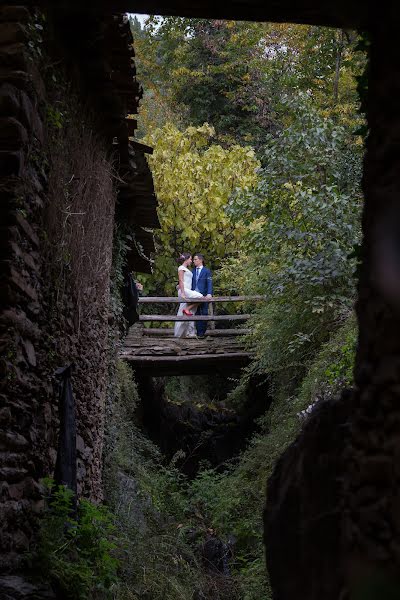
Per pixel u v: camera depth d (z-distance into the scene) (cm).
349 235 1252
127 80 789
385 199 177
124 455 1213
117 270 1059
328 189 1267
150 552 909
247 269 1648
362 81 242
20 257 497
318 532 225
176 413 1842
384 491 170
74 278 682
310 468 235
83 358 755
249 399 1828
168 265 2047
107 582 616
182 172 2000
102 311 882
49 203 573
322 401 248
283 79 1883
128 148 902
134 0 242
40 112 547
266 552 254
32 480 527
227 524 1241
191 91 2614
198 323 1709
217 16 250
